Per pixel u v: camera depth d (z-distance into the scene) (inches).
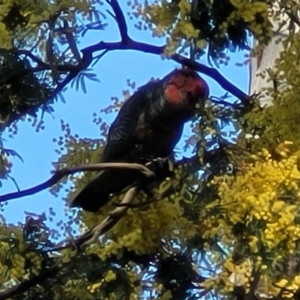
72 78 205.2
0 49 195.9
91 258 213.9
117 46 205.5
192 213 183.9
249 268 186.5
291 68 191.9
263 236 174.6
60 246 214.8
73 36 197.5
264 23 189.0
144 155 209.6
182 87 200.5
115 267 213.0
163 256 215.0
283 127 188.7
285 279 194.2
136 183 212.1
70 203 219.1
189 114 201.0
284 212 174.1
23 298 219.3
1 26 191.3
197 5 181.9
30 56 199.0
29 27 195.3
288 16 197.2
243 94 201.5
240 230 178.4
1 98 205.0
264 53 222.7
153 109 205.2
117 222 211.3
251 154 185.8
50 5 193.3
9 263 211.6
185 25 181.8
